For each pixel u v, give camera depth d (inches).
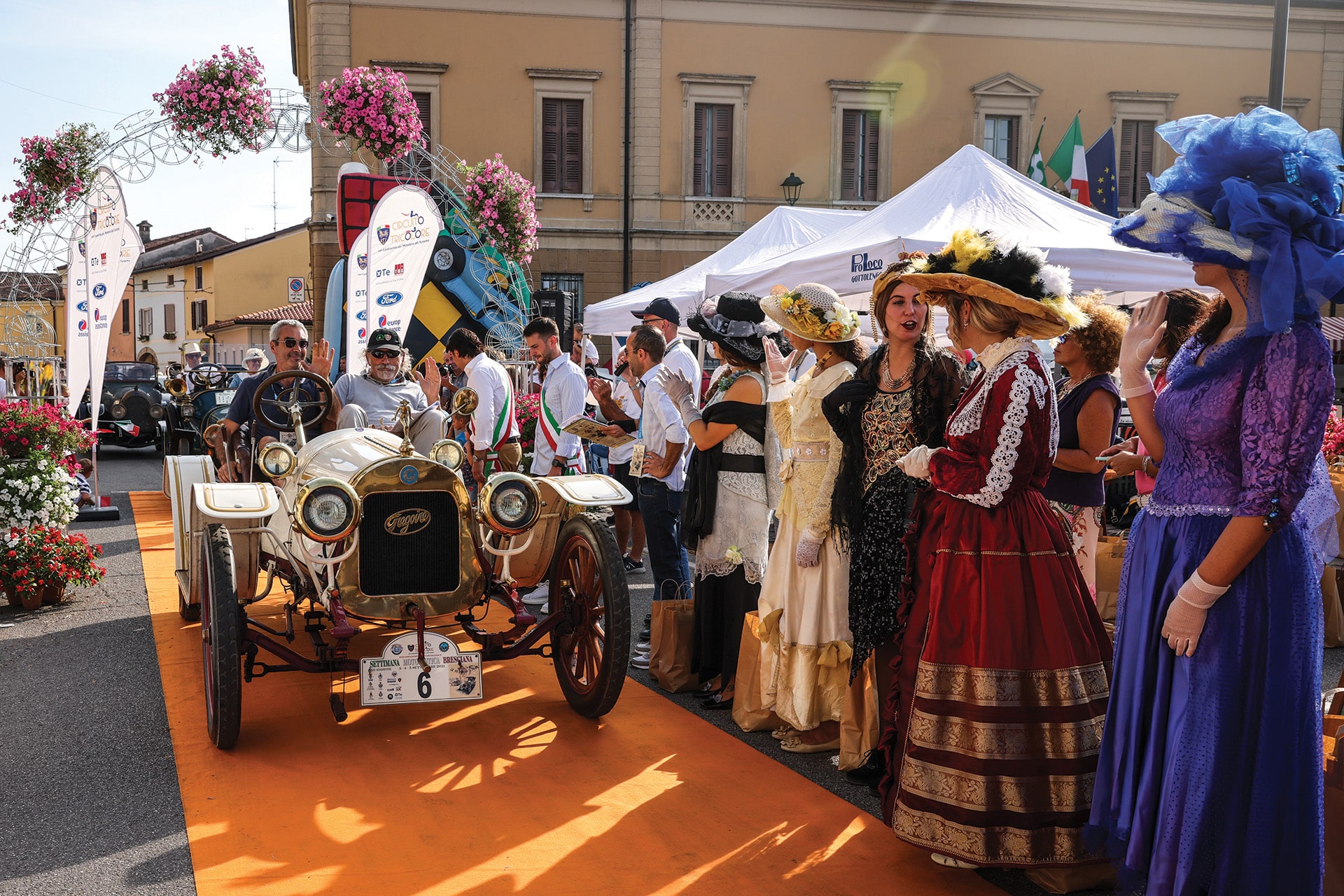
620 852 120.6
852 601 137.4
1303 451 85.2
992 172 290.4
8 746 154.0
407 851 120.1
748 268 318.3
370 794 136.7
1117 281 247.9
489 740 157.8
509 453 267.0
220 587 147.9
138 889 110.9
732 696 173.9
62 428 254.4
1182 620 91.7
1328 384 86.0
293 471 174.9
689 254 893.8
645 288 486.9
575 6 860.0
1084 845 107.2
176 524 228.2
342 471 165.9
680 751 153.5
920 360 134.3
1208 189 91.9
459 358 257.1
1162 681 95.0
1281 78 329.1
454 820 128.7
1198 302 148.2
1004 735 107.6
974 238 112.2
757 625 156.2
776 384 157.2
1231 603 90.7
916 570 120.4
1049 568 110.7
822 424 147.3
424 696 154.1
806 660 147.2
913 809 111.4
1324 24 932.6
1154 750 95.1
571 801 135.0
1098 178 643.5
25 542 238.8
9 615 236.8
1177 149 96.2
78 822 127.6
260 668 192.2
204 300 1822.1
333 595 154.6
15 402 252.7
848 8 892.0
